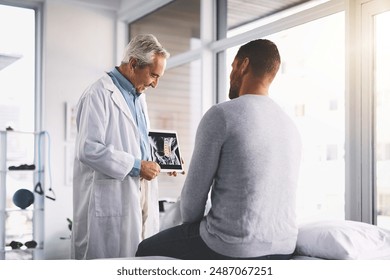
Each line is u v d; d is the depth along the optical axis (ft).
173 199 13.69
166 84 16.42
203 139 5.11
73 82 17.71
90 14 18.11
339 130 10.46
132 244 8.10
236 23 13.85
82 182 8.41
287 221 5.24
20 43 17.69
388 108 9.46
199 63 15.06
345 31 9.93
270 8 12.60
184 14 15.85
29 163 17.11
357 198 9.73
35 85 17.83
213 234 5.21
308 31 11.29
